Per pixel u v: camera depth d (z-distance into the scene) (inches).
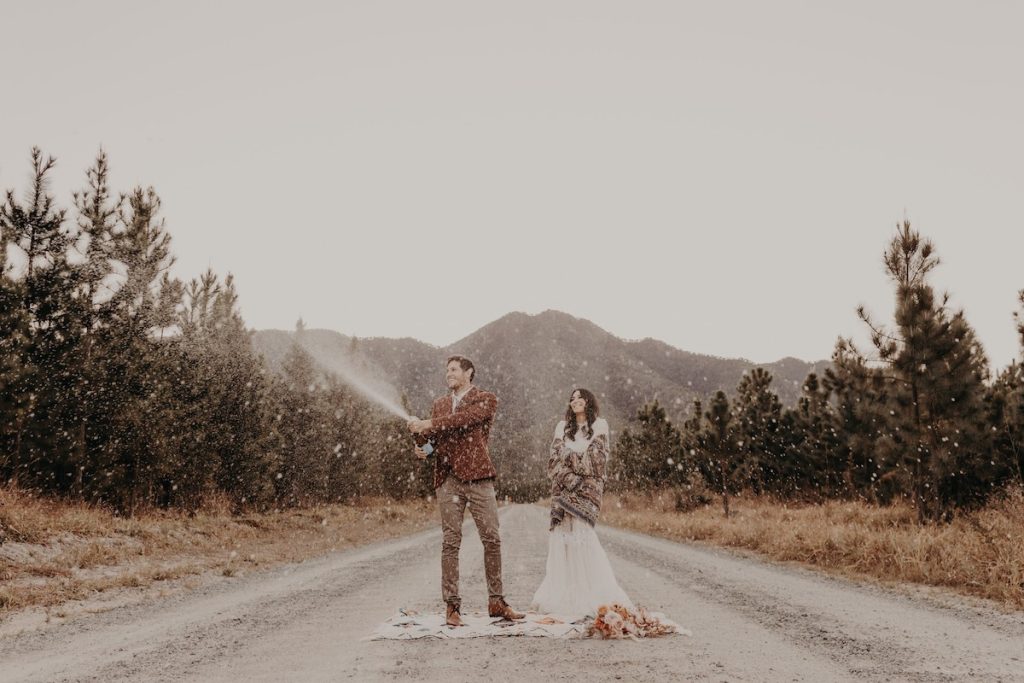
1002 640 165.9
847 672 129.4
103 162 565.9
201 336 812.0
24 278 518.3
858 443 590.6
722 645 154.5
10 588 271.6
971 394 469.7
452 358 197.2
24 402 476.1
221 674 132.7
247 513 779.4
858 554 357.4
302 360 1087.6
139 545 427.5
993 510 437.1
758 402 983.6
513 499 4168.3
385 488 1565.0
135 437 572.7
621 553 446.6
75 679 131.5
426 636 164.6
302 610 222.4
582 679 122.3
